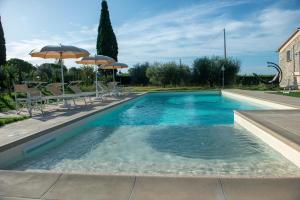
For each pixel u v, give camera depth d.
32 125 7.43
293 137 5.38
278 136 5.63
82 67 27.00
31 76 21.62
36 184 3.75
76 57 13.49
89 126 9.38
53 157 5.96
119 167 5.24
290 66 25.28
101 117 10.90
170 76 32.94
